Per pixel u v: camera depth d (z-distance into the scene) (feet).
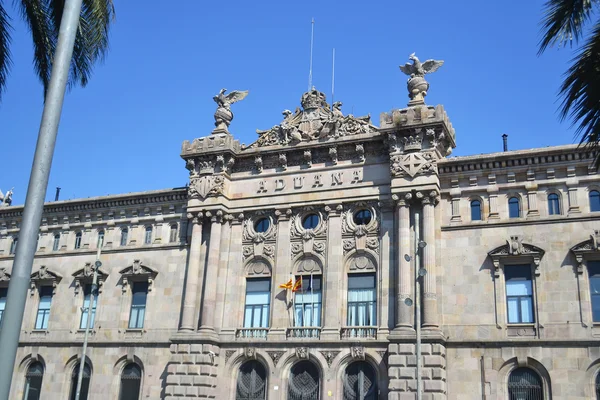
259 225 181.68
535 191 154.71
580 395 137.08
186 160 187.73
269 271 174.60
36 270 205.98
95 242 203.10
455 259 156.25
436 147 162.20
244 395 165.48
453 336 150.51
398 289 154.71
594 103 77.71
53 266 205.36
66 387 188.75
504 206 156.66
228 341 169.27
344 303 163.53
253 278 175.94
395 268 159.33
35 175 57.52
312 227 174.70
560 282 146.00
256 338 167.63
